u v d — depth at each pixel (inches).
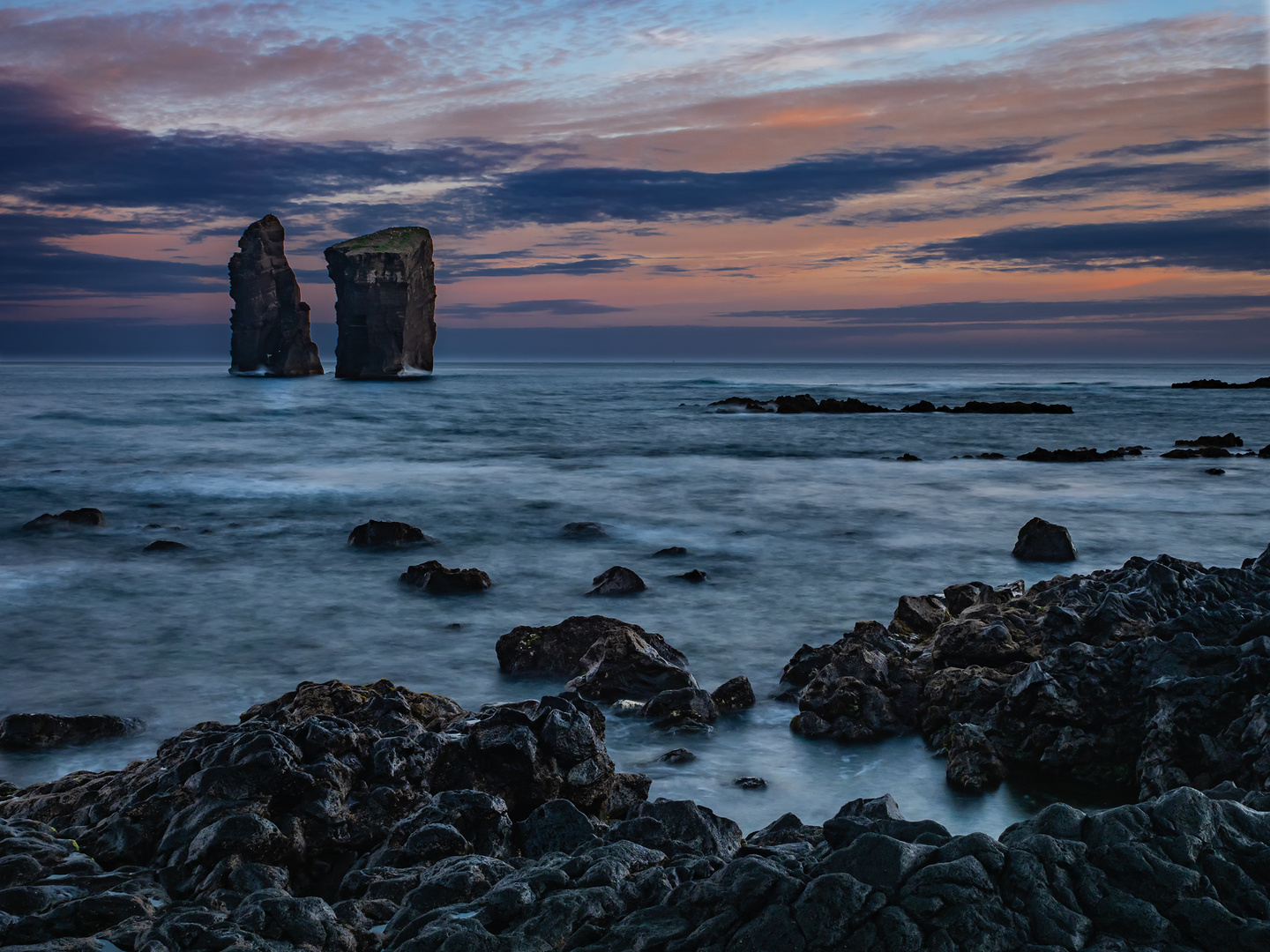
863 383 6033.5
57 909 199.3
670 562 807.7
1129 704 374.3
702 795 350.6
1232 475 1453.0
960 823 328.5
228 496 1224.2
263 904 198.2
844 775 371.2
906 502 1162.6
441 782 286.8
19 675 509.7
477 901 195.2
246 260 7185.0
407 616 635.5
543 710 309.9
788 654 545.6
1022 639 451.2
